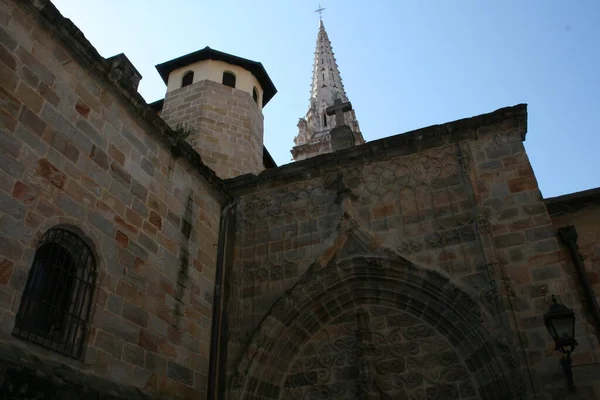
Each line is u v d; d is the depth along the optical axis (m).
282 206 13.62
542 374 9.21
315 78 59.78
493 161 11.85
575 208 11.76
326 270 12.01
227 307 12.46
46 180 8.20
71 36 9.21
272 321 11.86
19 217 7.56
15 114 7.91
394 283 11.54
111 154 9.88
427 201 12.09
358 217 12.55
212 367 11.44
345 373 11.37
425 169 12.55
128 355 9.12
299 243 12.87
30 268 7.54
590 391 8.75
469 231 11.30
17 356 6.81
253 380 11.37
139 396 8.88
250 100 18.52
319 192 13.41
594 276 10.84
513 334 9.67
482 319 10.19
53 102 8.71
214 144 16.58
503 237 10.84
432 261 11.30
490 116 12.14
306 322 12.03
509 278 10.34
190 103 17.67
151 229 10.62
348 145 14.89
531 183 11.23
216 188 13.53
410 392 10.70
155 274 10.43
